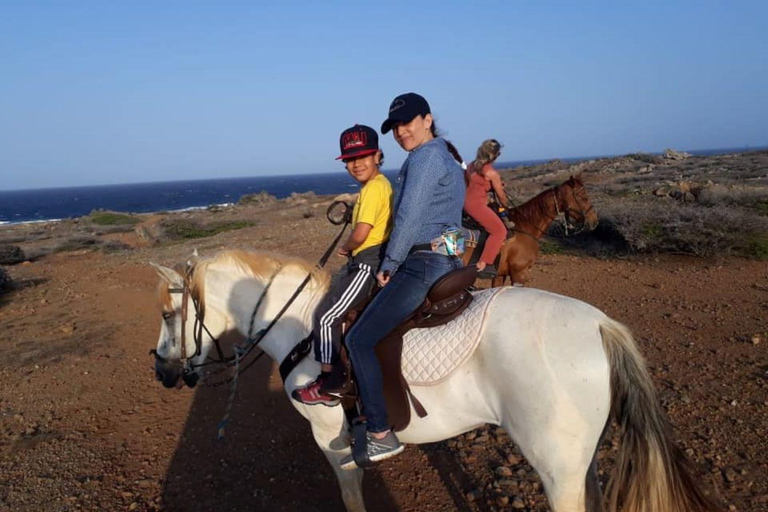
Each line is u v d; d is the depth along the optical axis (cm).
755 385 540
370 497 430
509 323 288
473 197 663
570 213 792
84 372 716
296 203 3092
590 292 905
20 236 2333
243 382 655
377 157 328
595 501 300
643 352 645
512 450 474
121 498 448
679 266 1038
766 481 401
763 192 1449
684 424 484
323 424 348
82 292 1156
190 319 390
